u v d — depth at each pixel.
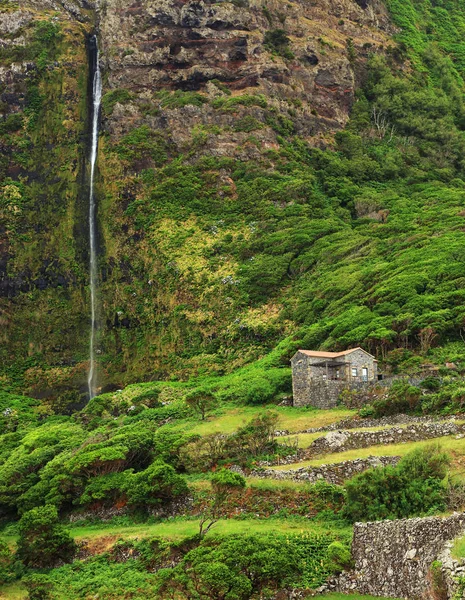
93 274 152.25
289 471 63.94
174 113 167.50
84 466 71.94
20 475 79.88
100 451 73.06
